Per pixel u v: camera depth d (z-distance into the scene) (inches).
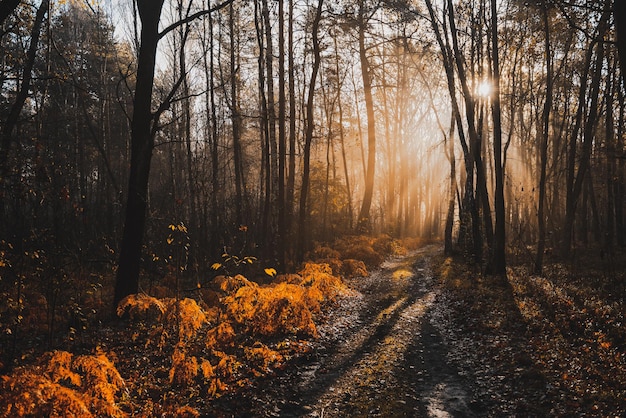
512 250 1133.1
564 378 289.0
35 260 397.4
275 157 952.9
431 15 821.9
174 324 319.3
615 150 944.9
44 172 366.0
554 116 1278.3
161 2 473.4
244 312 394.0
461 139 890.7
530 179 1513.3
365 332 435.8
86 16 1279.5
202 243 782.5
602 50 823.7
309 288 466.0
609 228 1058.7
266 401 268.4
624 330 363.3
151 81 472.7
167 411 240.1
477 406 270.7
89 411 206.8
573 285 628.4
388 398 281.6
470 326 446.6
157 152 1578.5
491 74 845.2
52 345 342.3
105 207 1023.0
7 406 183.0
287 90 1315.2
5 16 336.5
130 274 454.0
